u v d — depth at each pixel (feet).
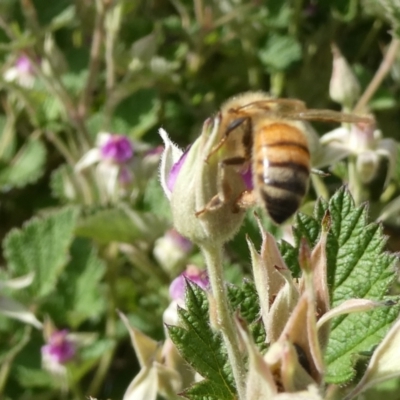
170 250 0.47
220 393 0.28
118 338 0.49
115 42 0.60
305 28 0.67
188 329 0.29
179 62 0.65
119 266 0.55
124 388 0.50
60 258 0.50
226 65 0.65
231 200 0.26
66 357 0.45
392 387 0.36
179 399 0.32
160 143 0.61
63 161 0.63
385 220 0.45
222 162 0.26
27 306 0.49
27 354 0.48
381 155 0.43
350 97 0.46
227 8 0.64
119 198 0.52
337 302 0.30
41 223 0.50
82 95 0.59
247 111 0.29
